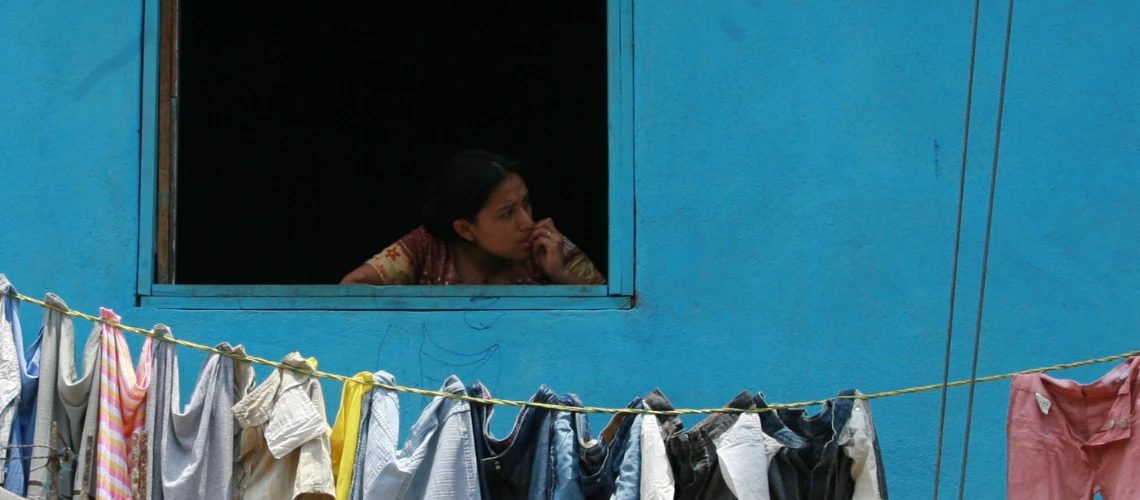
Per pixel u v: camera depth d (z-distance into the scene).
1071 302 8.87
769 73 9.09
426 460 7.42
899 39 9.13
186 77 12.41
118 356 7.54
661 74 9.09
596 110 11.45
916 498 8.66
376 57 13.81
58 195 8.92
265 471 7.50
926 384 8.76
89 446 7.47
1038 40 9.14
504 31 13.51
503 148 13.70
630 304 8.85
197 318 8.77
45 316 7.58
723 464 7.27
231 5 12.91
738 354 8.78
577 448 7.41
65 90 9.03
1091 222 8.95
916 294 8.86
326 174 13.89
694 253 8.89
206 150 13.00
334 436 7.48
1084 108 9.07
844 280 8.87
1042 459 7.36
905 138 9.03
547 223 9.69
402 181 13.98
